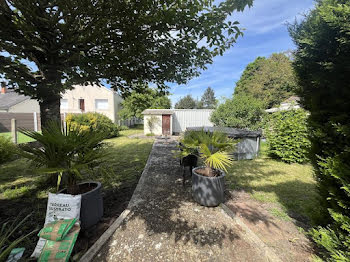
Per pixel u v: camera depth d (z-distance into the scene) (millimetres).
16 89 2088
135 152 6723
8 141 4406
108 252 1709
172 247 1786
